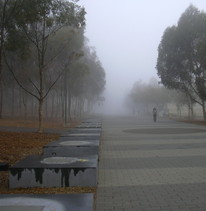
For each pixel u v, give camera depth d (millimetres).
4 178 8312
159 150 13891
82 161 8062
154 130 25703
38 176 7277
